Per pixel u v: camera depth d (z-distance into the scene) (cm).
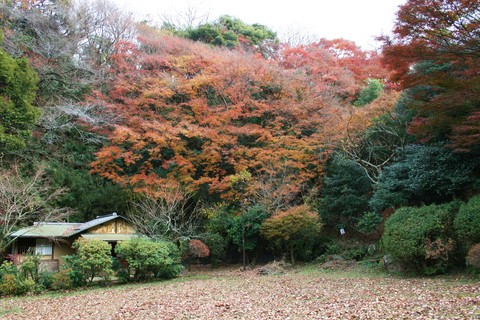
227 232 1825
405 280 1080
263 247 1889
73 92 2045
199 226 1866
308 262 1717
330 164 1842
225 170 1961
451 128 1166
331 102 1922
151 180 1812
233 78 2011
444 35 927
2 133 1506
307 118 1908
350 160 1675
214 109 1938
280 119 1891
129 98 2019
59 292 1258
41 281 1296
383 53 1009
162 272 1477
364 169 1669
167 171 1959
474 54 938
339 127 1653
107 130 1992
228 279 1420
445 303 723
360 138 1639
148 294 1118
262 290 1088
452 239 1080
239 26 3020
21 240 1562
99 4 2286
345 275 1299
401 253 1119
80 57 2134
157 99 1994
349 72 2270
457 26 906
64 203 1819
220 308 851
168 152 2008
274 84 2020
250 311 800
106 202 1898
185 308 873
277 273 1497
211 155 1869
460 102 997
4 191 1374
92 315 854
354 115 1590
